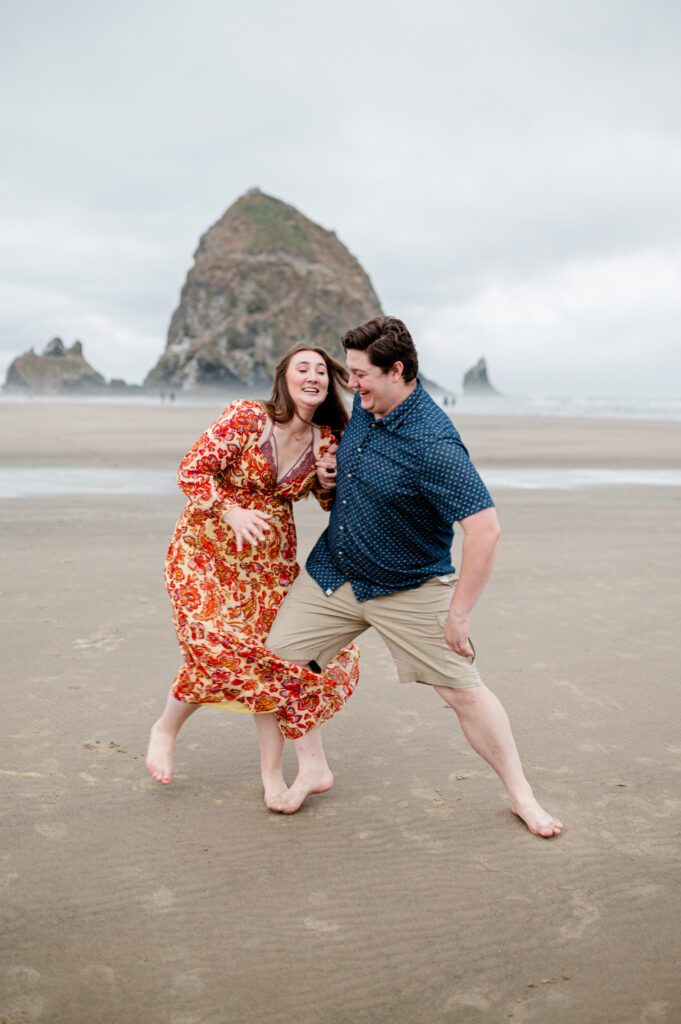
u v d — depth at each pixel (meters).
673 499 11.92
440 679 2.97
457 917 2.49
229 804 3.17
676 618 5.74
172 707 3.18
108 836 2.91
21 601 5.82
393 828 3.01
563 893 2.62
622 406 90.75
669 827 3.04
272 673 2.94
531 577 6.94
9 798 3.15
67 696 4.15
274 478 3.01
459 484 2.65
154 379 195.75
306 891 2.62
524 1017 2.09
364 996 2.16
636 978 2.24
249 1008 2.10
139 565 7.03
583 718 4.04
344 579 2.94
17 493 11.34
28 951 2.29
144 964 2.26
